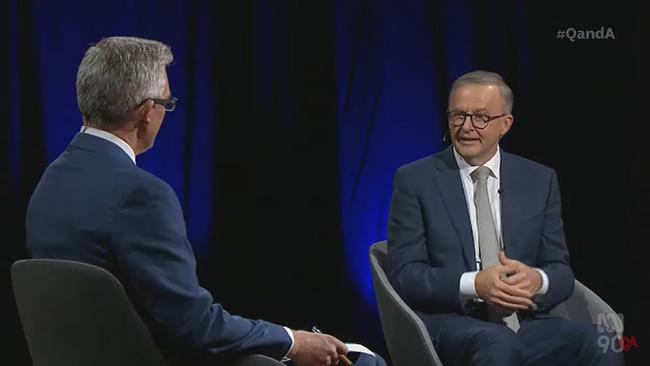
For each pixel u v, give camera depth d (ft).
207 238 42.57
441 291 29.84
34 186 40.42
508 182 31.81
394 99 43.32
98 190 21.67
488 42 43.39
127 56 22.36
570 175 43.62
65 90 40.37
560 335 29.99
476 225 31.42
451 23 43.27
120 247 21.25
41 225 22.08
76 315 20.89
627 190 43.27
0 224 39.83
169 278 21.17
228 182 42.52
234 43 41.81
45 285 21.03
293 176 42.78
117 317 20.65
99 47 22.63
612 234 43.60
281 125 42.39
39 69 40.01
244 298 43.16
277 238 43.14
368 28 42.73
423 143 43.70
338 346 24.06
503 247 31.27
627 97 42.96
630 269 43.45
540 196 31.86
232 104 42.11
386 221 43.78
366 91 42.98
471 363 28.60
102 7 40.50
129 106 22.36
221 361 22.36
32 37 39.81
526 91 43.39
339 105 42.73
